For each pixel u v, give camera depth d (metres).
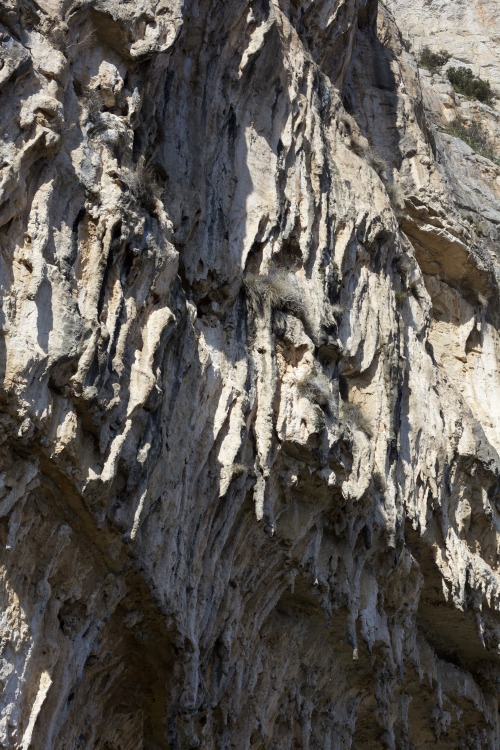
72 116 15.04
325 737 22.42
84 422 14.18
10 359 13.11
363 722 24.41
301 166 21.36
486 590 25.72
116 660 16.55
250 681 19.42
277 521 19.27
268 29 20.64
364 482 20.62
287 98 21.39
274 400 18.91
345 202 22.50
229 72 19.97
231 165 19.69
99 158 15.27
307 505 19.89
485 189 38.38
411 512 22.83
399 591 22.94
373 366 22.48
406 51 32.31
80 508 14.39
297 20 24.86
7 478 13.35
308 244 20.81
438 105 44.53
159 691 16.91
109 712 16.94
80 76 15.63
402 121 29.77
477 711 26.89
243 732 19.30
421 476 23.66
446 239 28.50
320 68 25.80
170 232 16.22
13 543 13.49
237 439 17.72
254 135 20.38
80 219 14.82
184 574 16.50
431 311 28.91
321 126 22.84
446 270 29.22
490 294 29.89
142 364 15.29
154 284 15.70
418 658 24.31
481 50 52.19
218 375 17.66
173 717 16.70
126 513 14.91
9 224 13.67
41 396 13.43
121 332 14.91
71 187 14.71
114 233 14.96
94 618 15.33
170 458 16.19
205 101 19.19
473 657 27.25
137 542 15.23
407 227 28.42
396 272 24.97
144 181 15.98
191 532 16.83
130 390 14.99
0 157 13.50
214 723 18.42
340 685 22.98
